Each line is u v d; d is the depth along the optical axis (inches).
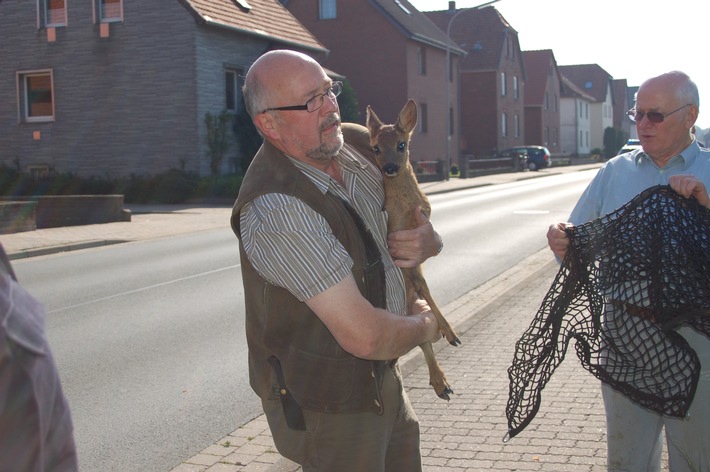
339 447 113.0
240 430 208.2
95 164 1167.6
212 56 1128.8
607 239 130.7
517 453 176.7
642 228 128.3
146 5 1113.4
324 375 110.3
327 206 110.7
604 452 175.0
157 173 1130.7
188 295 408.8
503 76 2314.2
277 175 110.1
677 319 127.6
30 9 1176.8
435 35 1870.1
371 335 106.1
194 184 1072.8
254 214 108.4
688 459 139.0
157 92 1122.0
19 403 57.8
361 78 1713.8
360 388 110.9
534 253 535.2
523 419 146.9
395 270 122.7
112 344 306.8
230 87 1192.8
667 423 142.2
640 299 130.8
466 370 243.4
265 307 112.0
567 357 248.2
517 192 1203.9
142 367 274.5
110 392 246.8
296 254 105.2
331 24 1721.2
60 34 1165.7
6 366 56.9
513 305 340.5
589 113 3472.0
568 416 197.2
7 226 709.3
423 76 1780.3
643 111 141.1
